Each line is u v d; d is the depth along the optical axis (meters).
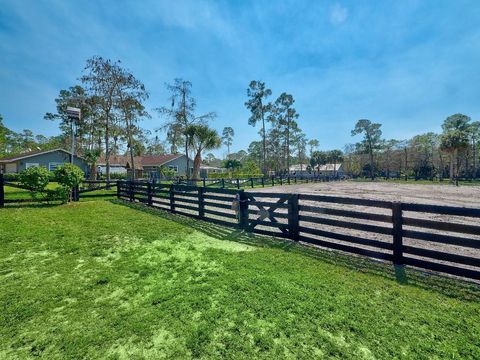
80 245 4.83
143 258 4.18
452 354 1.97
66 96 34.22
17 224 6.35
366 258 4.14
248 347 2.09
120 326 2.37
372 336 2.19
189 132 20.14
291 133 49.09
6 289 3.08
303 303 2.72
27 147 61.84
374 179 45.75
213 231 6.02
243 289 3.05
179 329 2.33
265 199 13.84
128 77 21.89
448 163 47.69
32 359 1.98
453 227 3.36
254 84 40.41
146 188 10.24
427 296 2.85
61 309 2.65
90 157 26.95
